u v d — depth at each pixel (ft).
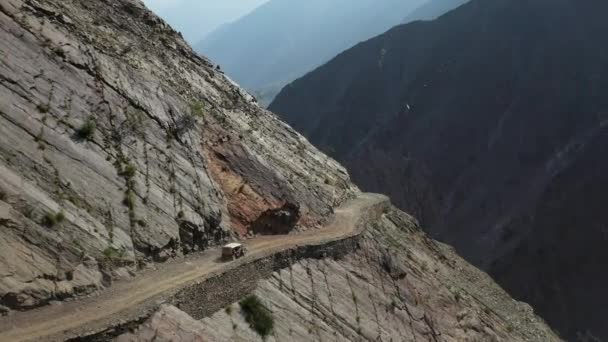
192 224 103.14
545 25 456.04
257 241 119.65
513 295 314.35
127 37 142.92
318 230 141.38
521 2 485.15
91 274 79.00
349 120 517.55
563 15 451.12
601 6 438.40
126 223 90.53
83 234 82.07
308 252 119.44
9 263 70.44
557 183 349.00
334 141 508.12
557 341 208.03
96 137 96.58
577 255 317.83
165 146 110.52
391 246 161.58
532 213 344.90
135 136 104.68
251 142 148.15
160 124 113.19
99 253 82.33
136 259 88.33
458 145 425.69
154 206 98.02
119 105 106.32
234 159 130.31
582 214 329.72
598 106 381.19
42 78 94.79
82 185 87.66
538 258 323.57
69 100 96.68
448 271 195.31
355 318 116.98
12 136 83.15
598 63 405.80
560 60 423.23
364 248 143.33
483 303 187.01
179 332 74.74
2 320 66.49
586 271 311.47
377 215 181.06
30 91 90.94
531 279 317.63
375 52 574.15
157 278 87.15
